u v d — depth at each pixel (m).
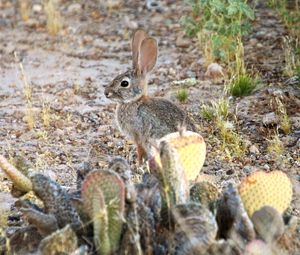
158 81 16.17
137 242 8.01
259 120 13.73
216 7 15.82
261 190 8.51
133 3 21.52
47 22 20.09
